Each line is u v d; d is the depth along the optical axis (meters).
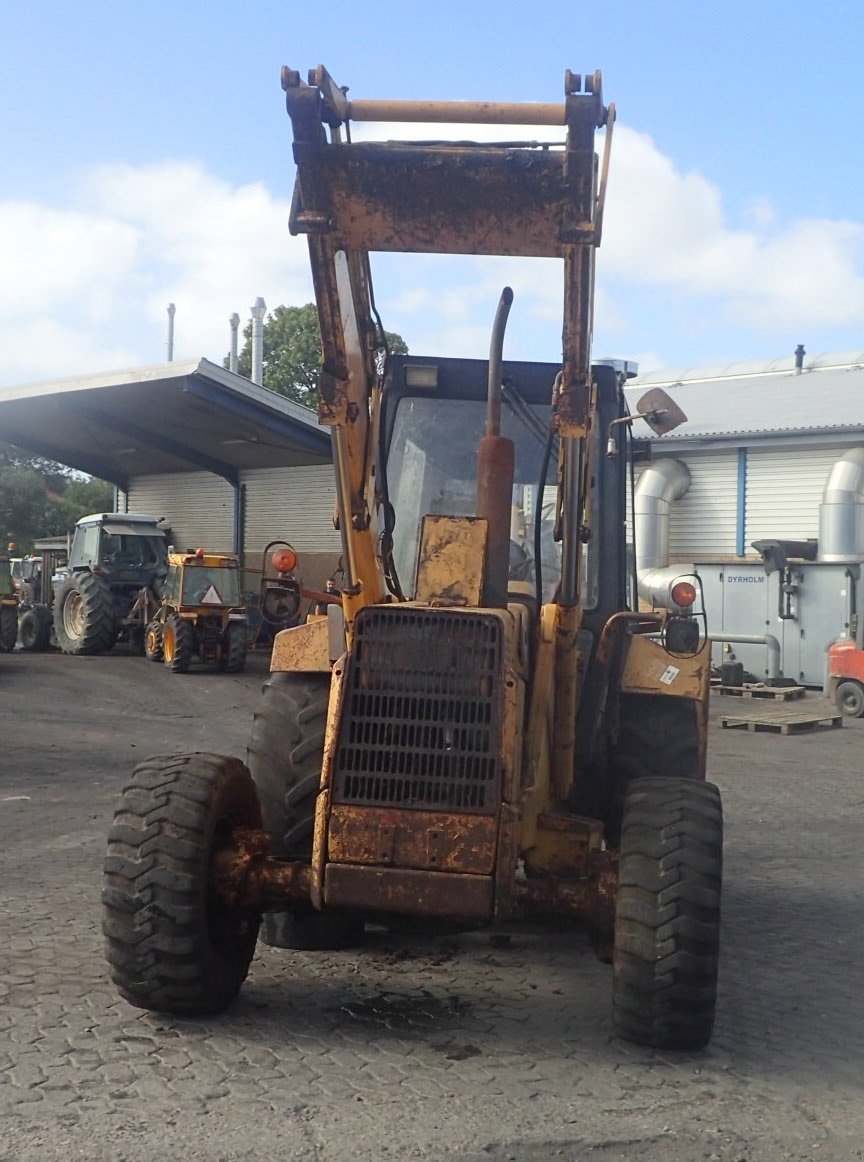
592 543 6.70
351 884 4.64
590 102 4.57
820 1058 4.92
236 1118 4.21
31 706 17.12
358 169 4.74
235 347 49.06
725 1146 4.10
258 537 32.44
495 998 5.57
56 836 9.01
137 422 30.06
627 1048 4.93
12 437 33.00
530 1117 4.26
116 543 25.81
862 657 18.05
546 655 5.43
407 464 6.66
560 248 4.79
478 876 4.58
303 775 5.68
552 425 5.08
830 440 24.03
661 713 6.80
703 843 4.79
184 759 5.24
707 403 29.22
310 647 5.92
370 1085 4.51
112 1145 4.00
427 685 4.75
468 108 4.78
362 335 5.47
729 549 25.80
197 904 4.88
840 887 8.08
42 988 5.52
